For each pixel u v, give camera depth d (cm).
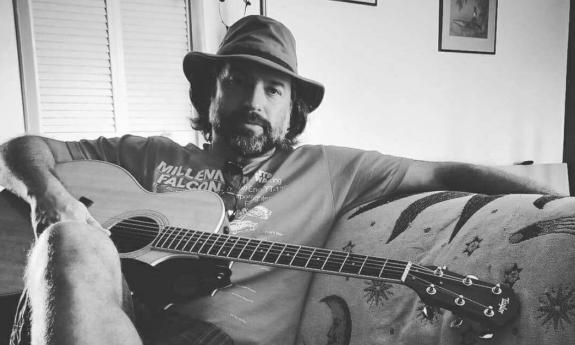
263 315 158
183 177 176
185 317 151
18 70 191
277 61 183
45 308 115
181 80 222
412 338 124
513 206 123
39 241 131
